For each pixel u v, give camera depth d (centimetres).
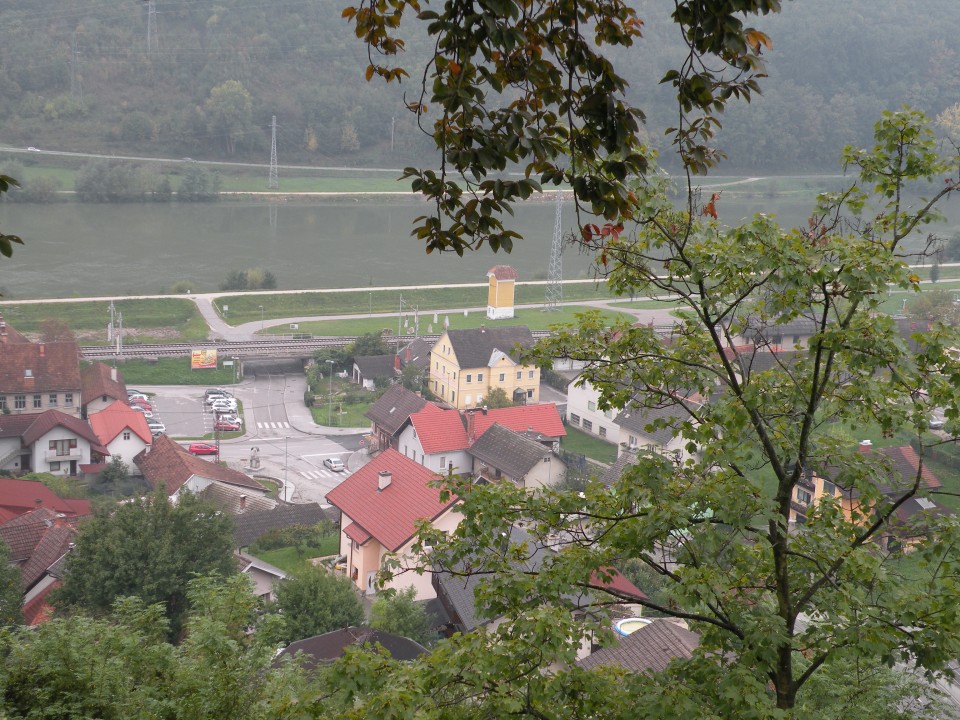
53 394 9894
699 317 1405
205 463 8331
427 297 16225
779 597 1355
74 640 1878
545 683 1286
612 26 880
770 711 1192
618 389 1567
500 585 1329
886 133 1419
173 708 1789
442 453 8081
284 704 1412
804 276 1230
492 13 782
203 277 17088
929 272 16600
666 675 1341
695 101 844
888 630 1277
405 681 1196
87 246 19225
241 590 2153
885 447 6762
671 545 1426
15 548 5659
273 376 12425
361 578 5466
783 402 1498
